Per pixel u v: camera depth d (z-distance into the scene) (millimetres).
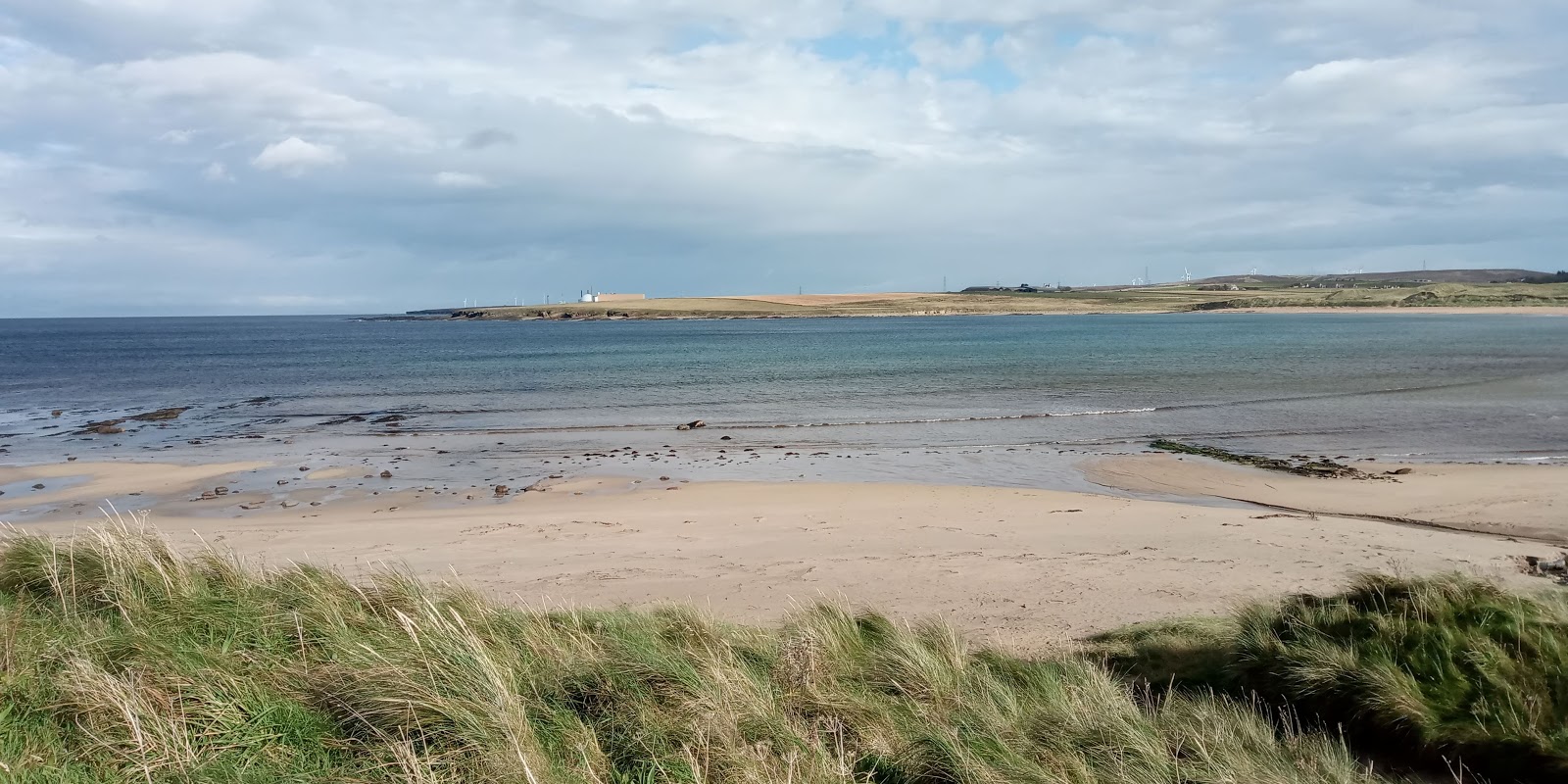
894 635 7953
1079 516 16078
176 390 47562
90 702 4238
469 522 15969
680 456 24609
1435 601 7066
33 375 59156
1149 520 15625
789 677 6184
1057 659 8039
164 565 6816
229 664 4996
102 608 6109
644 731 4684
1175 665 7863
